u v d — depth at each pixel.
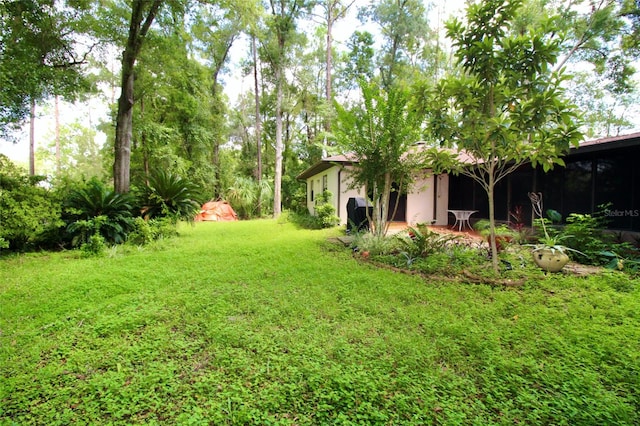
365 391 1.98
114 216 7.41
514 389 2.03
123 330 2.89
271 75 18.89
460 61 4.35
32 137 17.92
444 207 11.13
